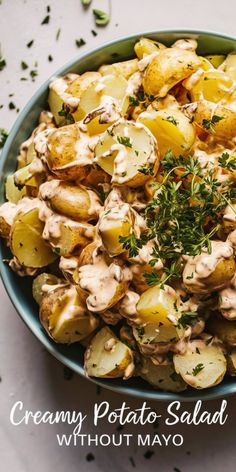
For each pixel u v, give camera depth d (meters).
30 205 0.57
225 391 0.57
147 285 0.54
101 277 0.53
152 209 0.54
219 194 0.53
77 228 0.55
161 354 0.55
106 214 0.52
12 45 0.68
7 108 0.68
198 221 0.52
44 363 0.67
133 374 0.58
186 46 0.59
